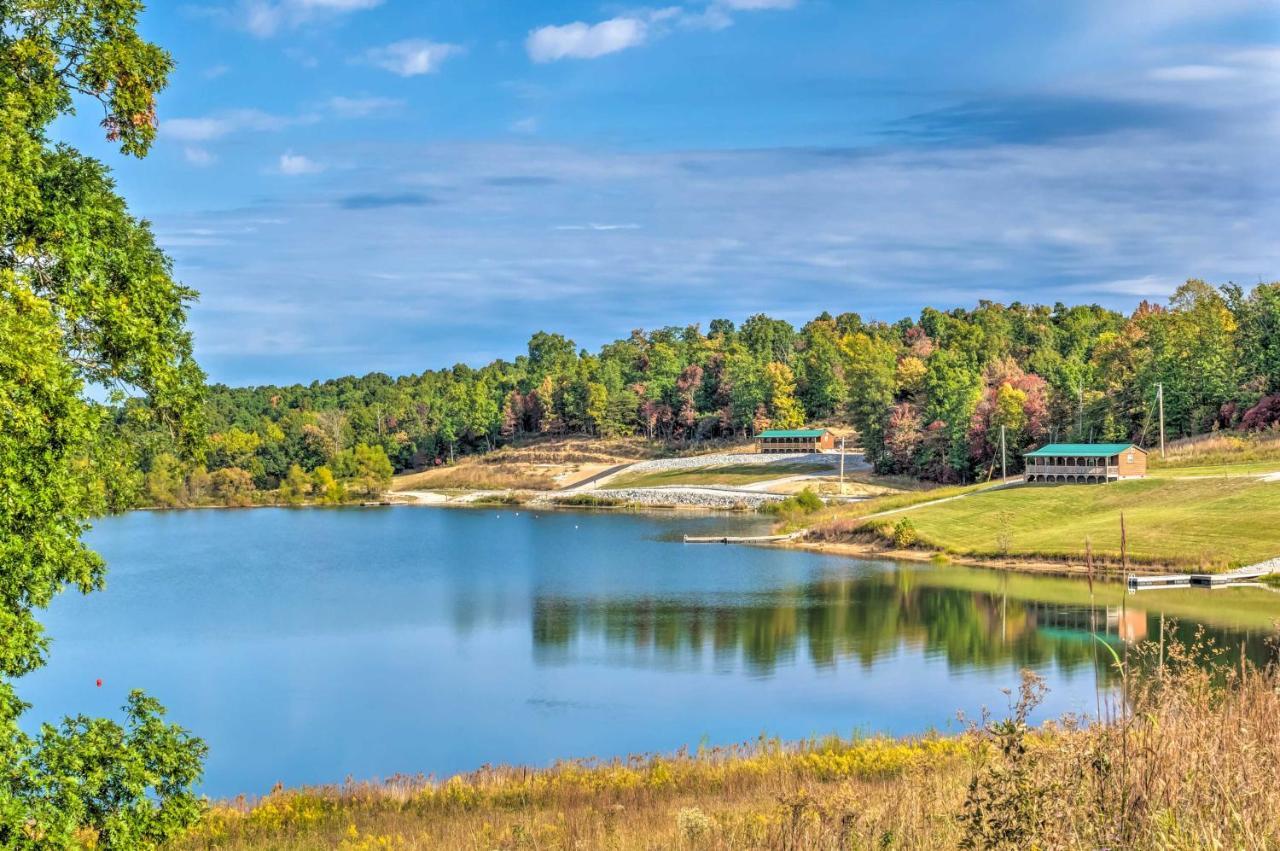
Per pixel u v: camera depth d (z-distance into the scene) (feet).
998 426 487.61
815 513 429.38
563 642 212.02
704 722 151.53
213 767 135.33
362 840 78.13
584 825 70.49
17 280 62.44
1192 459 396.98
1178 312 518.37
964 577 282.36
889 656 190.39
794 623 225.35
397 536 440.86
